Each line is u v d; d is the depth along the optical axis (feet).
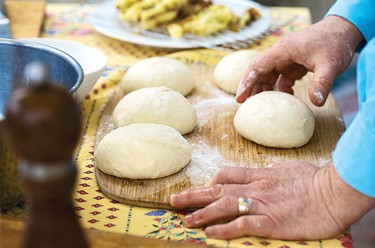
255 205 2.91
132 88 4.56
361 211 2.79
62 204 1.72
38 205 1.71
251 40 5.59
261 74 4.20
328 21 4.15
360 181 2.68
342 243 2.81
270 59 4.16
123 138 3.43
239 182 3.11
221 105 4.49
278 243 2.81
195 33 5.59
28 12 5.90
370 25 4.09
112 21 5.90
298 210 2.86
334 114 4.36
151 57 5.32
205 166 3.59
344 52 3.98
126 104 4.05
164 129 3.59
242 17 5.89
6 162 2.59
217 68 4.84
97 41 5.68
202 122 4.22
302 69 4.38
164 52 5.51
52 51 3.46
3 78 3.59
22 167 1.65
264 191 2.98
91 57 4.44
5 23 4.70
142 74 4.55
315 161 3.74
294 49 4.06
